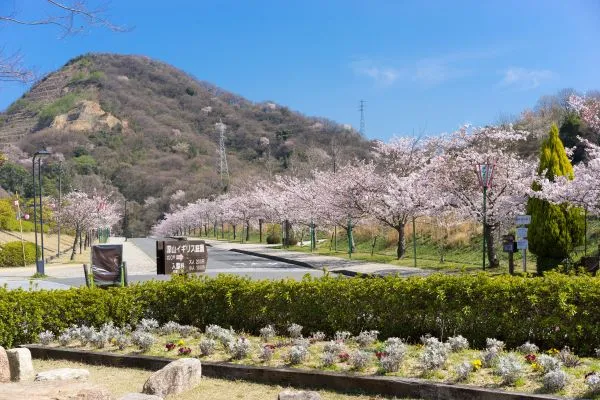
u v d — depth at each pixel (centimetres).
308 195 3666
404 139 3050
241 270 2383
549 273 791
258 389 662
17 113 14350
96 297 968
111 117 14088
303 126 13250
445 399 591
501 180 2017
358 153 7619
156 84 16962
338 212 2861
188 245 1321
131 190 11525
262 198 4738
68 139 12438
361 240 3669
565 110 4316
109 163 12088
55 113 13875
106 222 6738
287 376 674
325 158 6912
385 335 834
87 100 14512
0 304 931
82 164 11144
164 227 10019
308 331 881
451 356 710
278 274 2170
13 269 2930
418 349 751
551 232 1612
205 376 720
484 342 775
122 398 549
